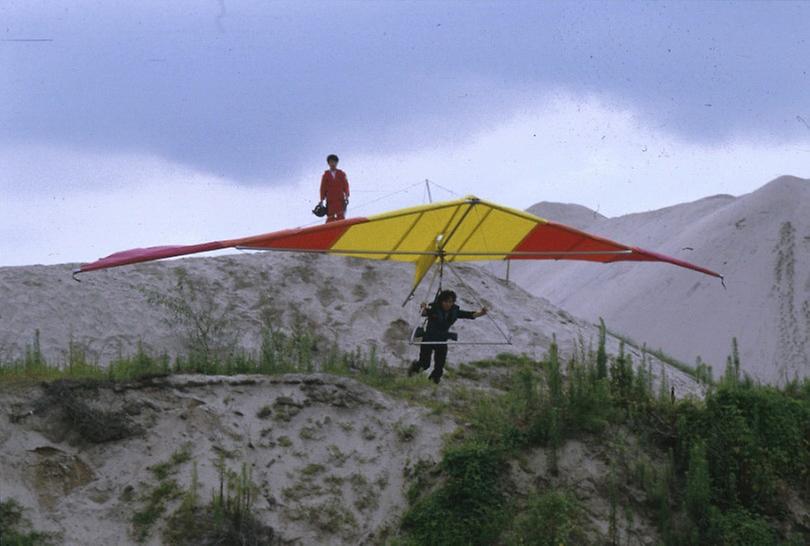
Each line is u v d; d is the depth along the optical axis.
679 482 14.01
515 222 14.35
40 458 12.33
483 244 15.05
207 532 12.05
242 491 12.52
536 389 15.07
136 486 12.41
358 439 13.89
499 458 13.58
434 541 12.50
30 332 16.88
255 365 15.34
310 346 17.25
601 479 13.65
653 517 13.42
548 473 13.59
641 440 14.37
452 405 15.30
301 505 12.83
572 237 14.80
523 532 12.42
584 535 12.84
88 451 12.65
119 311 17.61
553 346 15.25
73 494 12.19
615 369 15.42
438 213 13.81
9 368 14.09
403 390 15.48
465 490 12.88
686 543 13.15
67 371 14.26
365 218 13.41
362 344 17.81
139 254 12.65
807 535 13.81
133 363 14.50
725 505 13.83
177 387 13.61
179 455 12.82
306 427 13.79
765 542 13.12
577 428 14.31
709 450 14.27
